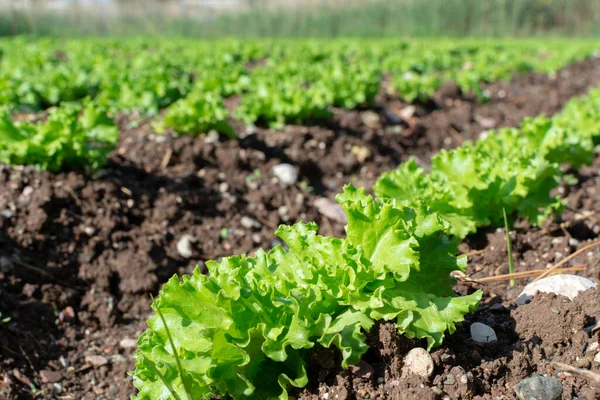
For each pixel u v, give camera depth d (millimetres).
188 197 1407
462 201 1066
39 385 1013
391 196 1072
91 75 2230
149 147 1550
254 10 8344
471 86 2479
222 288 738
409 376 758
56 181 1312
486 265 1067
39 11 7707
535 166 1091
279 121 1777
